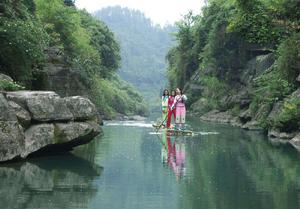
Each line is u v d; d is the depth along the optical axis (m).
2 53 16.52
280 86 22.56
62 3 40.38
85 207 6.62
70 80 24.88
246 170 10.02
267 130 20.47
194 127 25.36
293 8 18.50
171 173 9.50
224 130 22.73
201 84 48.50
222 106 36.00
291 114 18.03
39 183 8.27
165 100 21.89
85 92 27.89
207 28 49.56
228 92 37.47
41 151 11.73
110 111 42.47
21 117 10.86
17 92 11.45
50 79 22.89
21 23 17.34
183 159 11.56
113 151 13.05
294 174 9.55
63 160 11.15
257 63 33.50
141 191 7.75
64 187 7.96
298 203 6.98
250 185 8.34
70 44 37.19
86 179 8.73
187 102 49.38
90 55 42.66
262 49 35.28
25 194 7.36
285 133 18.09
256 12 17.80
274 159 11.85
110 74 61.44
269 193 7.68
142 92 130.38
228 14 39.06
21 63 17.08
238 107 31.23
